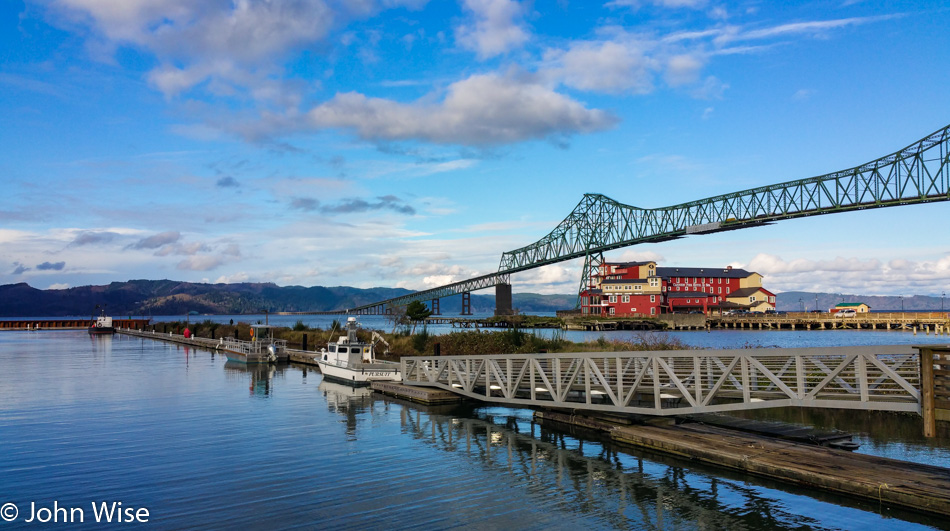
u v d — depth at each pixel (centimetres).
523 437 2394
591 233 17688
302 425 2633
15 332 14450
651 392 2350
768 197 13112
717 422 2303
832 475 1580
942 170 10025
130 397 3444
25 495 1670
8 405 3147
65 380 4259
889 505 1460
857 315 12081
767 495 1628
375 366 4041
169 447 2211
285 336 7925
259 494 1686
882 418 2288
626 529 1445
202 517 1511
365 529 1441
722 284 14775
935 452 1858
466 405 3159
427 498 1664
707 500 1614
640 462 1981
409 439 2370
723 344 7175
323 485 1769
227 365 5453
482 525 1470
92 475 1852
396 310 10575
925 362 1474
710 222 13800
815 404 1783
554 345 4469
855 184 11406
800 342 7525
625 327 12019
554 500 1644
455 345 4797
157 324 12938
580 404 2412
